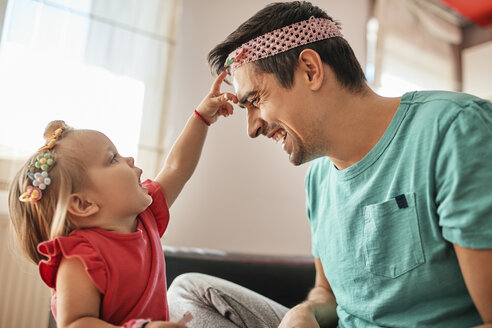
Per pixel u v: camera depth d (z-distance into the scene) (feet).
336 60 2.75
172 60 7.46
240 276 4.44
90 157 2.57
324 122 2.75
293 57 2.71
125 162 2.75
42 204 2.51
